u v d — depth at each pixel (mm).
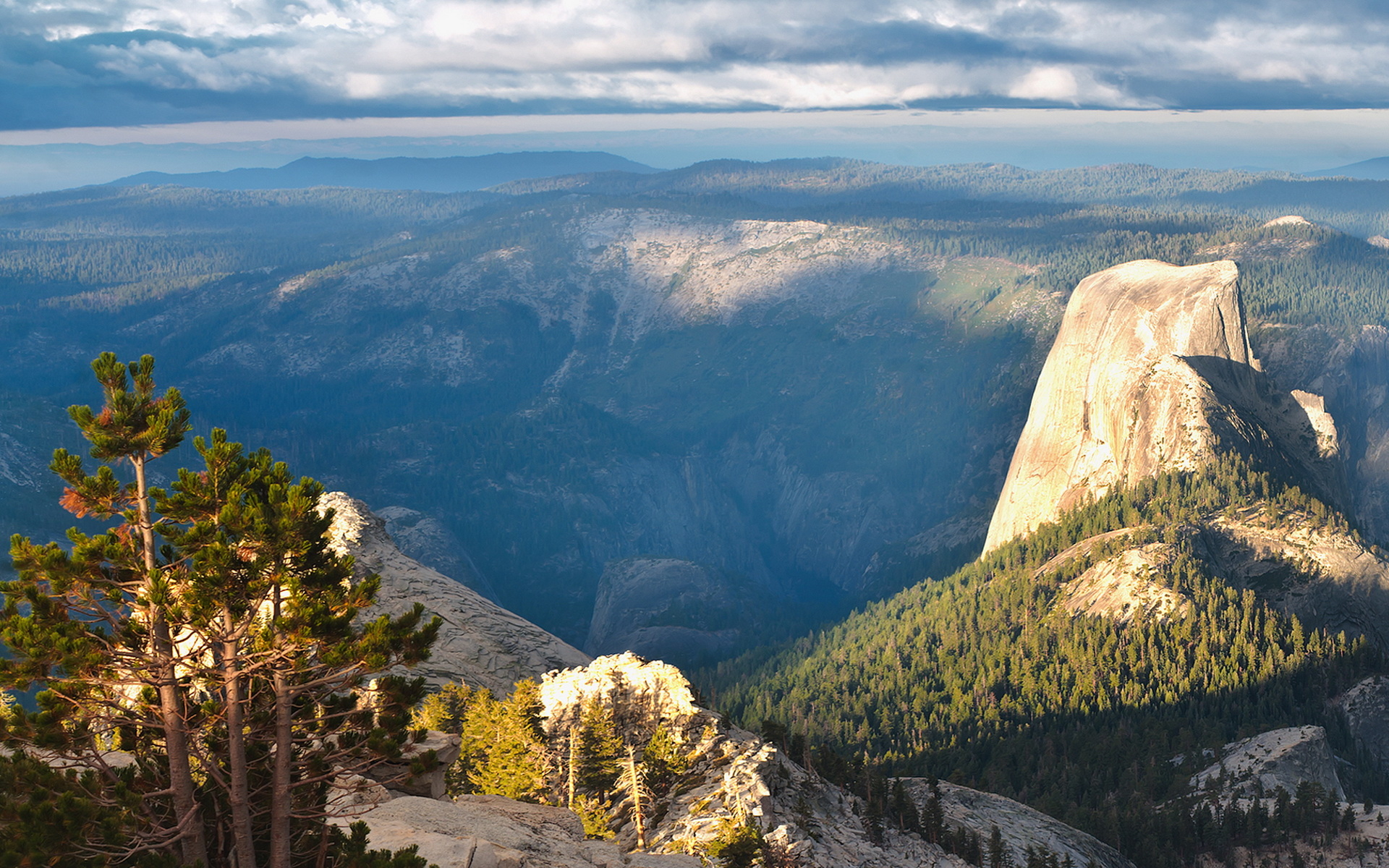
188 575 24531
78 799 22703
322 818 27656
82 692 24234
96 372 25438
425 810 33844
